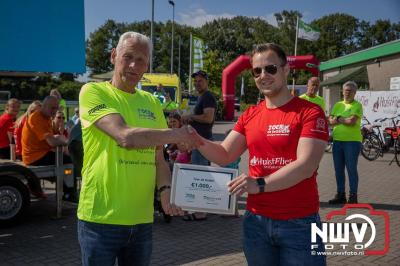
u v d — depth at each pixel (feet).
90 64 264.52
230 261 14.20
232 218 19.51
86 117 7.33
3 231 17.62
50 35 17.37
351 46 241.55
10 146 21.12
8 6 16.29
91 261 7.39
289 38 229.66
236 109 150.41
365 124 46.68
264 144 7.56
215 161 8.08
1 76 21.27
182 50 247.50
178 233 17.31
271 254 7.77
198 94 19.65
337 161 21.72
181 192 7.78
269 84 7.61
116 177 7.31
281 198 7.38
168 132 7.09
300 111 7.42
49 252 15.16
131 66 7.48
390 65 65.10
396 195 24.18
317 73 76.28
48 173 19.07
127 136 6.79
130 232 7.45
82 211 7.46
